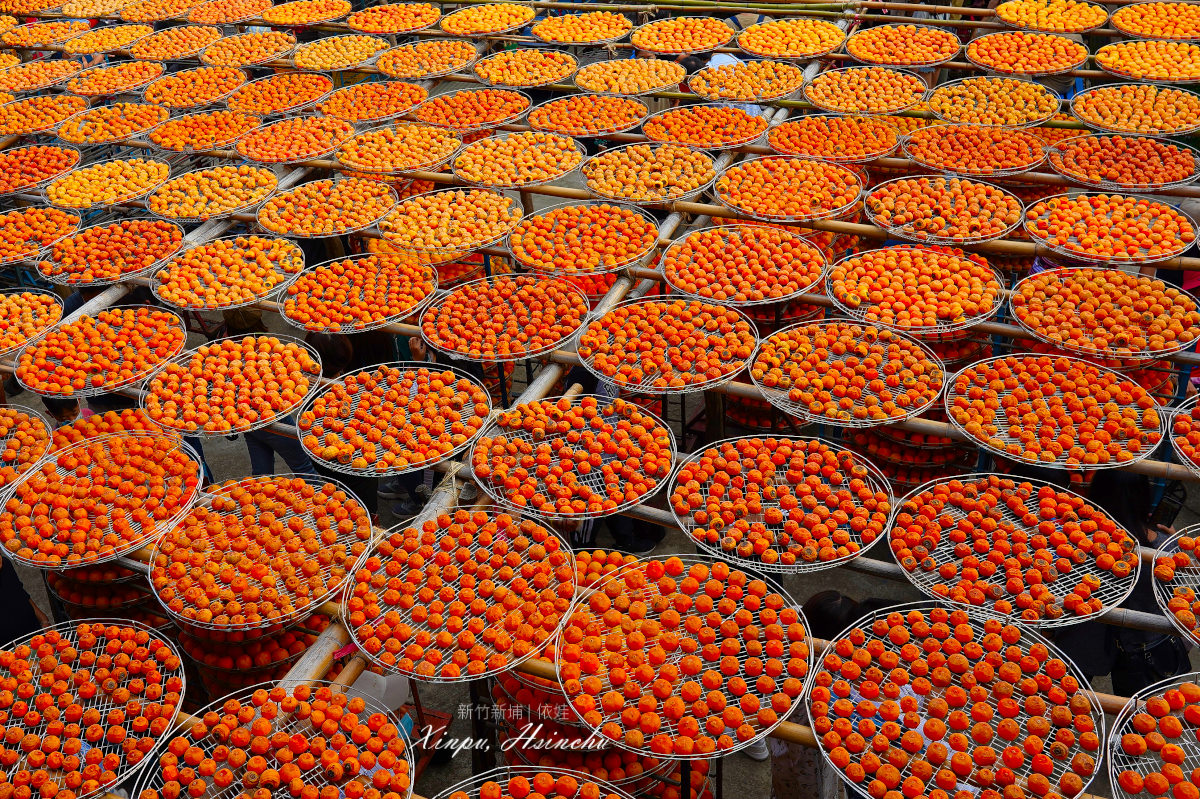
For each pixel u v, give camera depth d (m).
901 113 10.88
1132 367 7.44
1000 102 10.79
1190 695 4.62
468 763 7.10
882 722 4.75
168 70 15.80
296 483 6.55
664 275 8.41
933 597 5.38
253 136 11.34
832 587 8.43
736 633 5.18
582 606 5.44
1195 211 9.17
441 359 9.35
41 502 6.53
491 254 9.59
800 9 14.02
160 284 8.94
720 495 6.13
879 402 6.77
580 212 9.35
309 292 8.59
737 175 9.70
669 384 7.06
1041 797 4.31
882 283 8.00
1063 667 4.88
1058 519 5.78
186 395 7.45
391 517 9.59
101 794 4.75
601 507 6.08
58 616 7.44
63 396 7.64
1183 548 5.53
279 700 5.09
